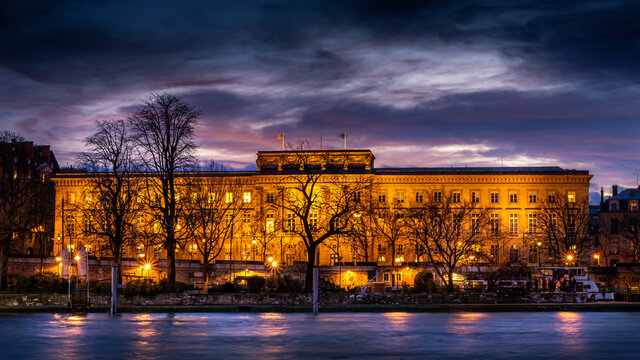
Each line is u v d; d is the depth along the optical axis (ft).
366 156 573.33
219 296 302.86
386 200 567.18
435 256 506.48
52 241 570.05
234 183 565.12
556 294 328.70
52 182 565.12
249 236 561.43
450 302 318.65
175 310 291.58
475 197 565.53
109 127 365.61
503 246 555.28
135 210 362.12
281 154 568.00
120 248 367.25
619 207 581.12
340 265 476.54
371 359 183.11
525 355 190.08
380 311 303.07
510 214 562.66
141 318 266.16
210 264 427.33
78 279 309.22
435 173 566.77
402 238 548.31
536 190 563.07
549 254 533.96
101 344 202.39
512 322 261.85
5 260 357.61
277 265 455.22
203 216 417.28
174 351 192.65
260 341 209.77
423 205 533.96
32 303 294.05
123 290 305.73
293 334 224.94
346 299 311.88
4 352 189.37
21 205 396.16
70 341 207.41
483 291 343.26
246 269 433.89
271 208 558.56
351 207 379.35
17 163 408.26
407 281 458.50
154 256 511.81
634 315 290.97
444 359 183.83
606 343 210.18
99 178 375.45
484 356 188.14
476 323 258.16
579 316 287.69
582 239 526.98
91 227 388.98
